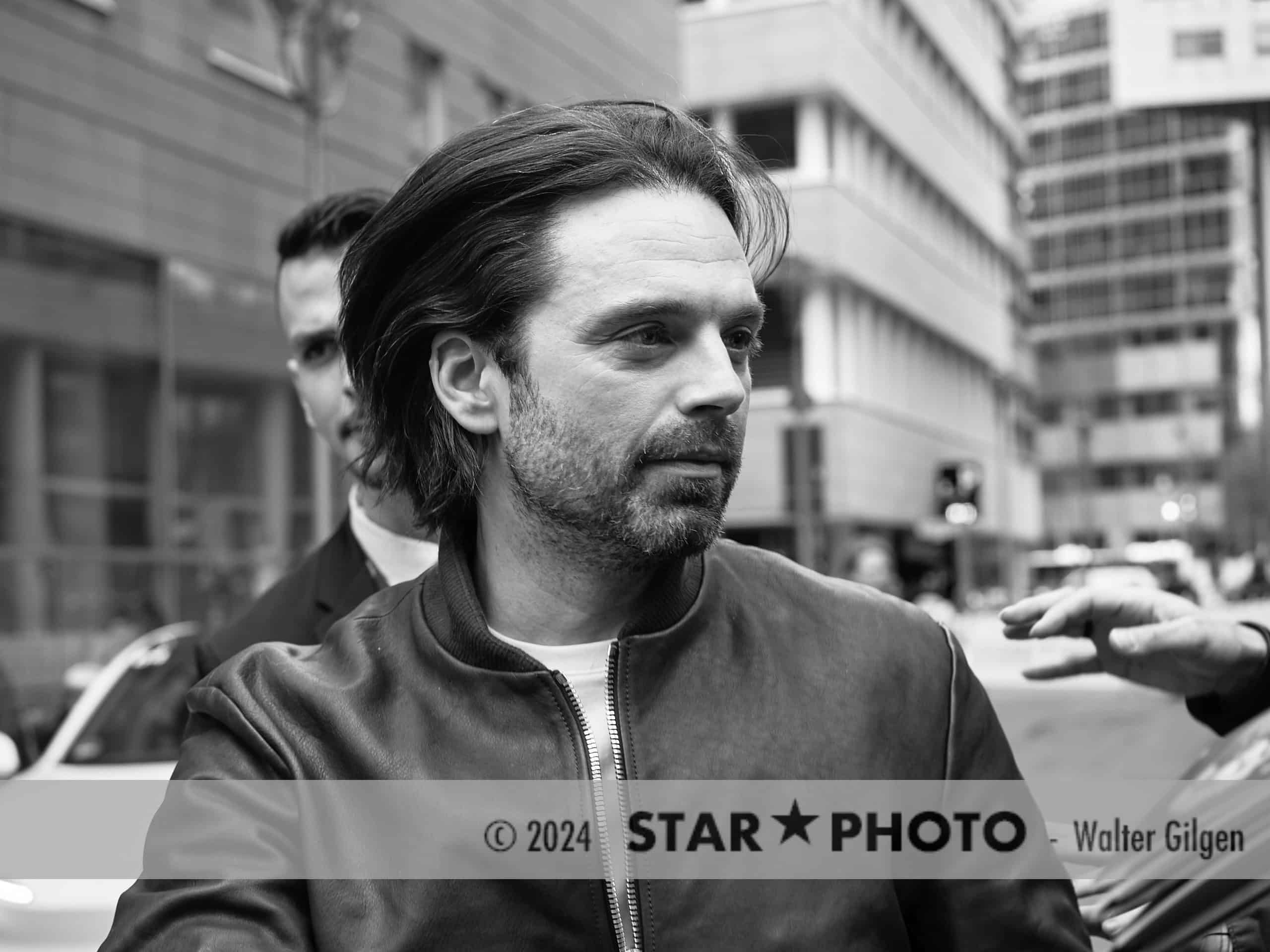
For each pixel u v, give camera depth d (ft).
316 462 33.58
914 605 4.56
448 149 4.20
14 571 37.60
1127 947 4.77
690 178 4.10
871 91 101.50
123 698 15.06
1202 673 5.07
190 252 46.62
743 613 4.35
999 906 4.20
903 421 106.52
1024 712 9.36
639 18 80.59
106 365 43.16
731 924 3.97
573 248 3.97
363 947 3.87
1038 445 160.25
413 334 4.25
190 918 3.94
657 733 4.10
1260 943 4.81
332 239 7.61
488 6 64.23
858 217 96.17
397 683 4.23
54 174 41.27
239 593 47.52
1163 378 150.92
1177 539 169.37
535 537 4.19
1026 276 142.61
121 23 44.14
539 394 4.01
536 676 4.09
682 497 3.96
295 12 29.37
